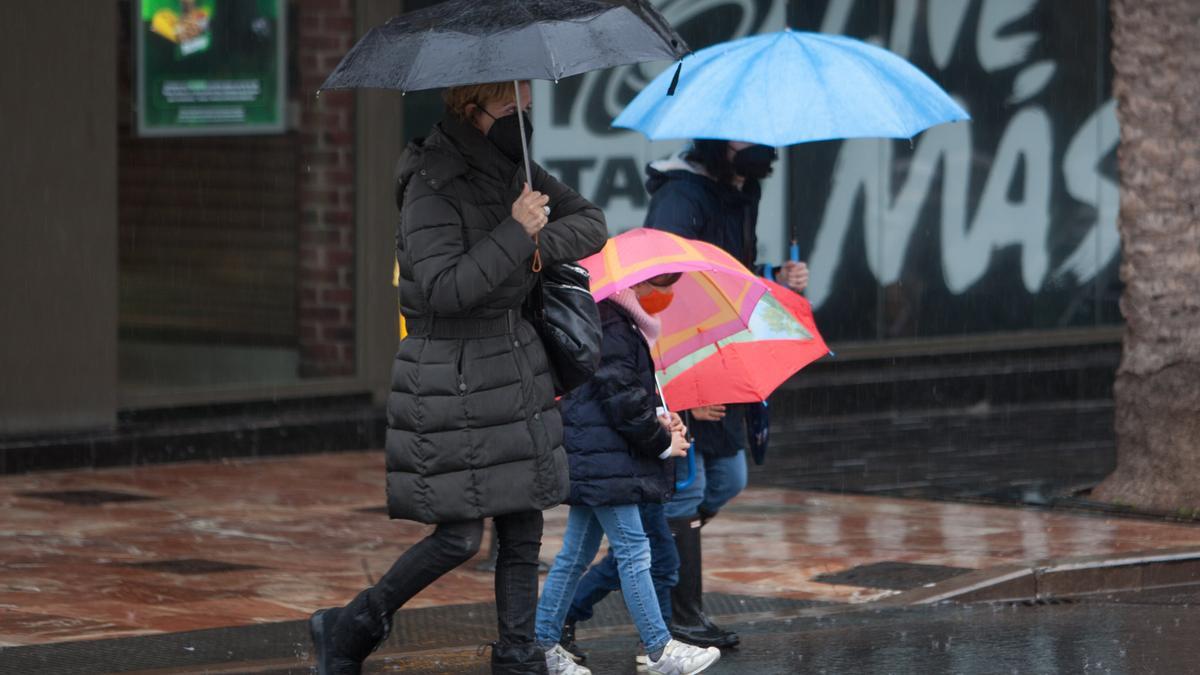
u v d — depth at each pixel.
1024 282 55.53
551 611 22.36
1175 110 36.12
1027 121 55.38
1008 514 35.91
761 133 23.62
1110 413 52.91
